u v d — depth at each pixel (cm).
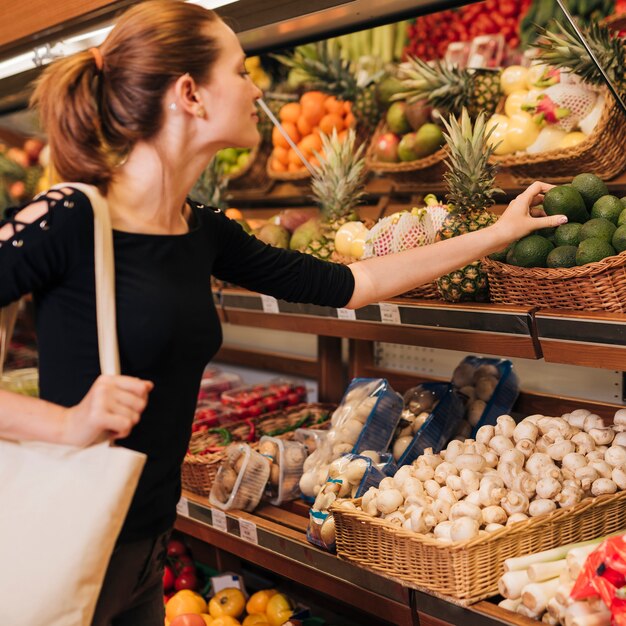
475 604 144
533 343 163
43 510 110
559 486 157
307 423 250
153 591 142
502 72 231
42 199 115
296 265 158
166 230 129
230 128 127
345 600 173
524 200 167
